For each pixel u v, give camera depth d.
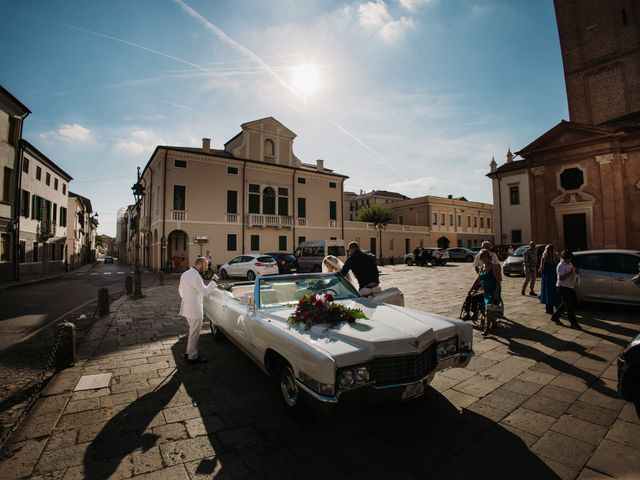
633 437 3.03
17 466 2.72
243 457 2.83
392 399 3.02
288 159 33.09
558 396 3.85
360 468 2.67
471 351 3.65
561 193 18.20
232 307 5.12
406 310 4.14
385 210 41.03
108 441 3.07
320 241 22.92
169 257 30.70
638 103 19.59
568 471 2.60
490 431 3.17
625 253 8.11
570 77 22.20
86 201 48.41
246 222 29.78
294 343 3.22
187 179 27.27
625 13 20.08
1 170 18.86
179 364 5.11
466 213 51.25
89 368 4.96
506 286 13.29
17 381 4.64
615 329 6.60
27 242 22.36
